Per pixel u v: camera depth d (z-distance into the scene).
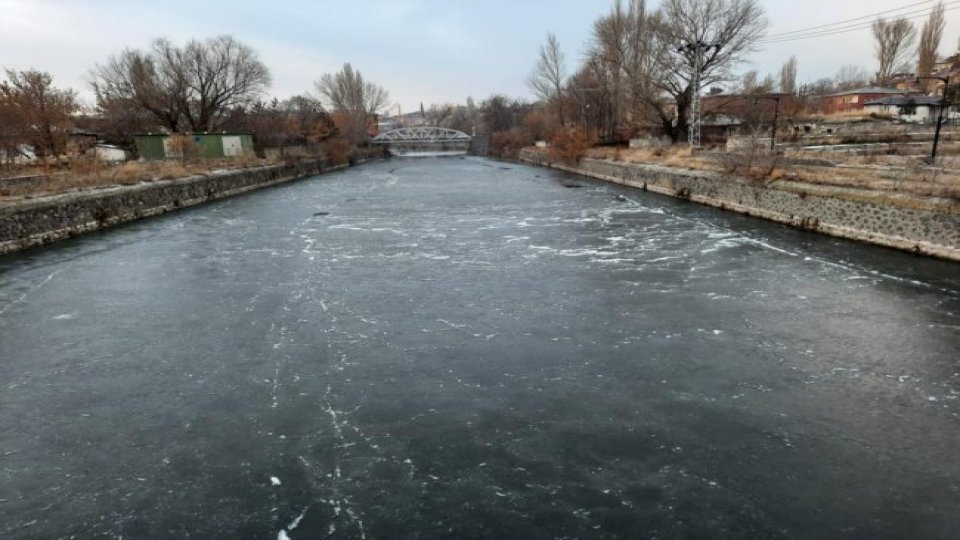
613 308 14.46
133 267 18.84
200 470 8.13
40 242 22.03
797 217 23.62
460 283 16.77
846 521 7.04
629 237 22.95
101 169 31.36
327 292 15.98
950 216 17.52
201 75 53.84
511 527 6.98
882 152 29.36
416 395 10.15
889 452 8.40
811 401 9.86
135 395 10.27
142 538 6.88
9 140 30.17
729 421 9.25
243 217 29.38
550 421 9.29
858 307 14.22
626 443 8.66
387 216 29.64
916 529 6.89
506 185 45.50
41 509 7.39
